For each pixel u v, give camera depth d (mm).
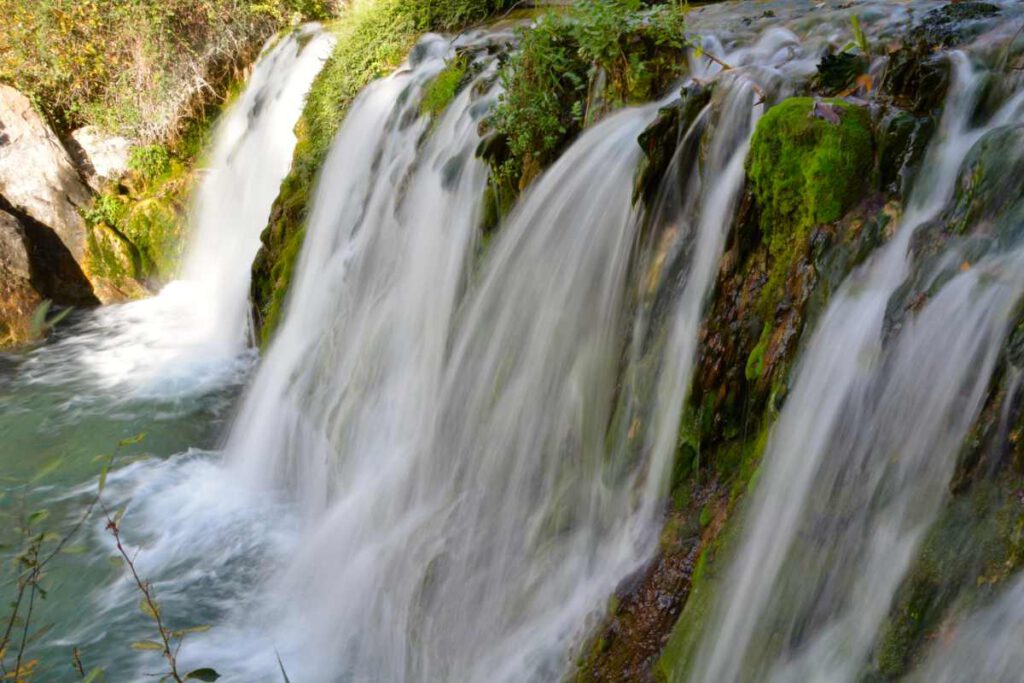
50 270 11398
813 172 3537
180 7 12398
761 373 3605
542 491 4586
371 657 4930
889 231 3373
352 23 9977
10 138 11484
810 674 2773
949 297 2836
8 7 11891
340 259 7383
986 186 2945
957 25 4133
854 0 6031
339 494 6074
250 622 5375
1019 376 2520
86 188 11844
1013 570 2371
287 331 7754
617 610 3637
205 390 8750
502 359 5035
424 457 5414
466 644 4383
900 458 2836
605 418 4379
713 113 4168
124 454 7527
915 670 2494
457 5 8688
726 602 3201
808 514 3051
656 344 4145
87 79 12258
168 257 11703
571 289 4742
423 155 6723
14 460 7484
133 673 4953
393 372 6164
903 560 2666
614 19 5168
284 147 10711
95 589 5668
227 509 6582
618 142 4867
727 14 6328
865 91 3945
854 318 3230
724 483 3668
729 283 3824
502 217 5602
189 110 12570
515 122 5430
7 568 5789
